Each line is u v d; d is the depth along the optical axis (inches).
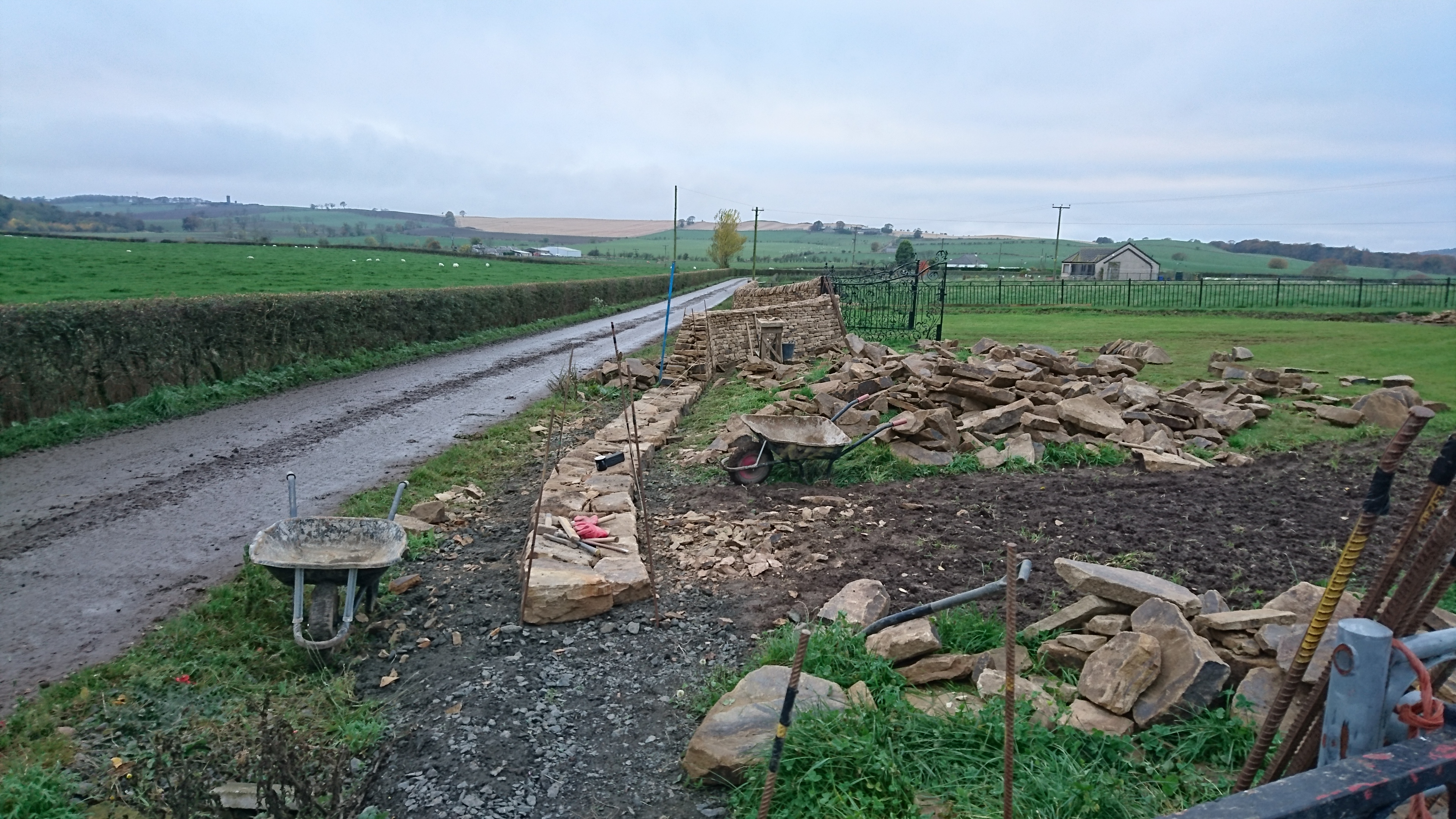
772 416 441.4
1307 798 82.2
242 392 673.0
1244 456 459.2
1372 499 104.3
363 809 175.2
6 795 171.6
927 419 466.0
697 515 366.3
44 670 231.0
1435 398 620.4
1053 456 454.6
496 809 176.6
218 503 391.2
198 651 244.7
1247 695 189.5
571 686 226.2
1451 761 88.1
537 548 298.4
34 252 1895.9
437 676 233.9
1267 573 285.4
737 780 179.8
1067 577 242.4
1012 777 150.9
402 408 653.9
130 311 597.0
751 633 253.9
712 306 2001.7
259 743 177.2
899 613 223.0
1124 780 167.2
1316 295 1902.1
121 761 193.3
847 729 182.2
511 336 1253.7
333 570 237.8
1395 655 97.3
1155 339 1078.4
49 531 347.9
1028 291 2011.6
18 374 514.3
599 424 607.5
